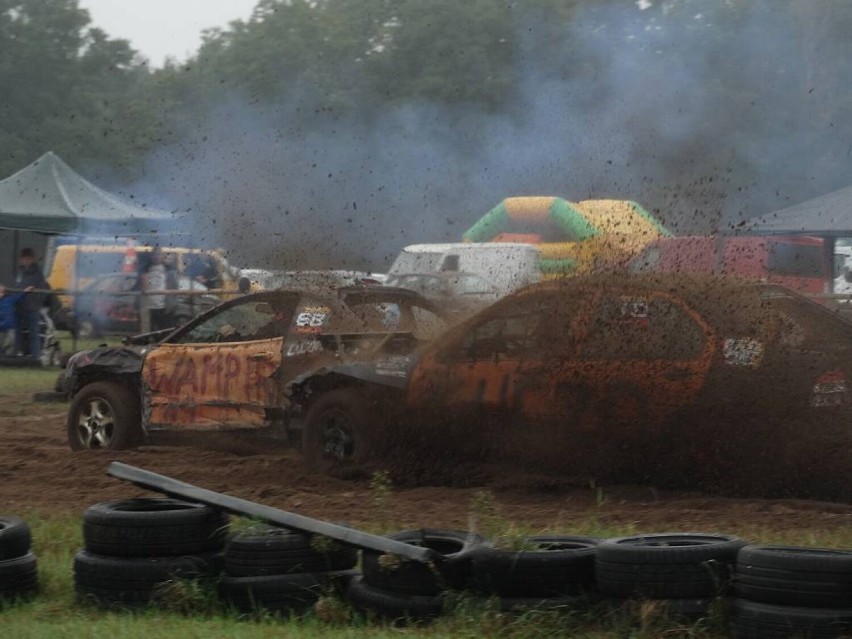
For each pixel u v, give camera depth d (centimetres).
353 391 3612
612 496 3291
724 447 3262
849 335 3228
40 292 7844
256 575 2183
